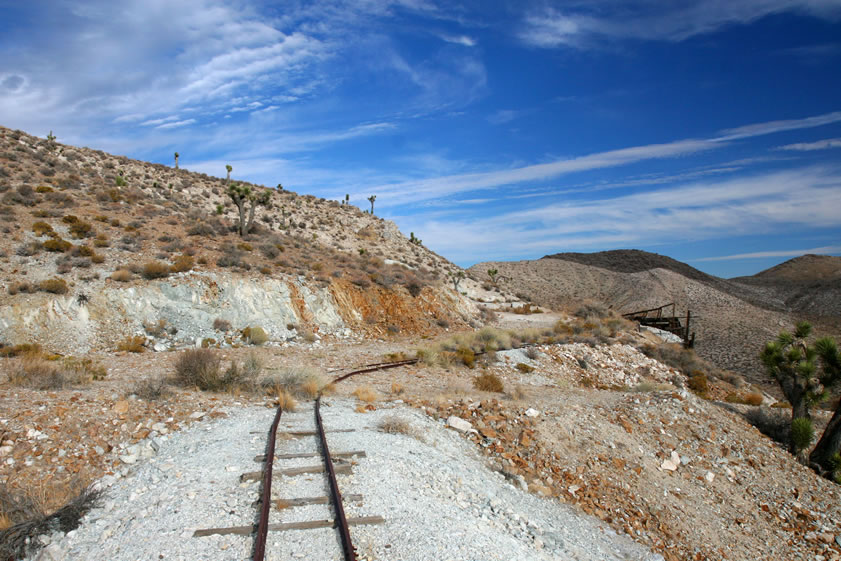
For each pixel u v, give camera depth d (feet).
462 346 81.56
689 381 94.73
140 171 192.54
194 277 86.12
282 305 90.99
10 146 151.43
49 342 66.39
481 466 34.27
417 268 203.72
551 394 59.62
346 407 42.83
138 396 37.91
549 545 23.95
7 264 76.07
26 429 29.17
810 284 466.29
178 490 23.67
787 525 40.27
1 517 21.07
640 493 36.65
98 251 88.17
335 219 235.20
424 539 19.79
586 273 462.60
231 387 44.98
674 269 496.23
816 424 70.28
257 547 17.57
